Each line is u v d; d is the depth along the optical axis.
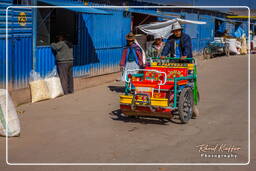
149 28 13.55
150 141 6.75
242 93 11.80
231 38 29.81
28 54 9.90
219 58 26.12
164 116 7.88
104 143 6.61
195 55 25.44
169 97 7.93
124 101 7.88
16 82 9.48
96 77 13.58
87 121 8.16
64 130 7.43
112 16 14.56
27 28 9.81
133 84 8.00
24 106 9.56
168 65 8.66
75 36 12.24
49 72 10.79
